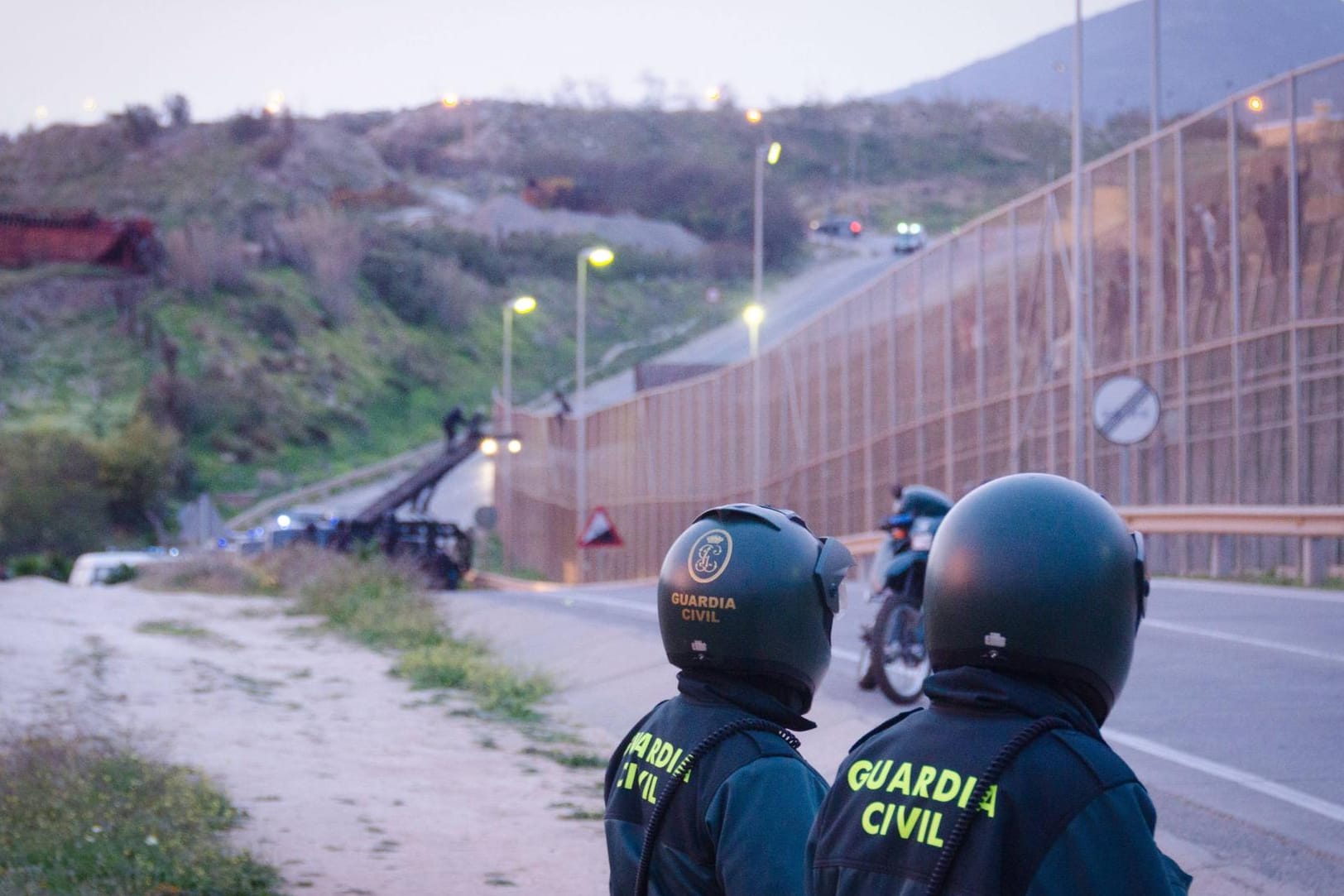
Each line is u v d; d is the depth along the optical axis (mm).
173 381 85000
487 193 192250
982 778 2172
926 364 33250
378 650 17141
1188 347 24828
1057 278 28484
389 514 43750
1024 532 2328
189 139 183250
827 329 38688
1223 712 10281
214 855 6715
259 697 12875
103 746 9039
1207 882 6395
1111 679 2357
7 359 88312
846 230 152000
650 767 2969
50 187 170750
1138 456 25875
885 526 11492
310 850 7301
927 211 167750
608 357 118562
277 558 30047
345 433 94125
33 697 12188
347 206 166375
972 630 2334
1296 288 22500
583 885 6719
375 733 11211
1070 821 2109
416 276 121000
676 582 3027
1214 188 24328
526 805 8648
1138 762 8812
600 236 152000
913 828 2246
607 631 16859
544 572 65000
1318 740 9273
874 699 11484
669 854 2826
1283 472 22656
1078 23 25156
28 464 67750
